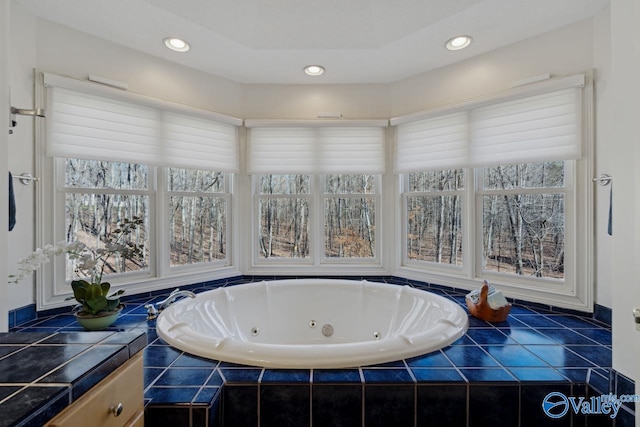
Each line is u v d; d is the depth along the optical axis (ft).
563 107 6.24
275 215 9.25
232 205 8.96
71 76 6.29
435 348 4.57
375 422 3.77
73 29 6.31
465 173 7.81
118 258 7.27
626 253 3.55
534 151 6.58
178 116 7.84
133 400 2.80
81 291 5.38
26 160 5.79
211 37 6.63
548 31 6.39
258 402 3.77
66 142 6.25
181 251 8.21
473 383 3.79
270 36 6.61
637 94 2.84
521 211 7.14
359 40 6.74
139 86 7.17
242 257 9.00
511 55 6.88
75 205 6.64
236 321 7.11
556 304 6.46
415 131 8.42
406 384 3.78
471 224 7.67
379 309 7.49
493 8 5.70
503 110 7.00
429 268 8.53
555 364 4.23
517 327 5.59
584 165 6.09
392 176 8.89
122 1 5.53
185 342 4.60
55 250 5.01
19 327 5.58
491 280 7.43
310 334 7.71
